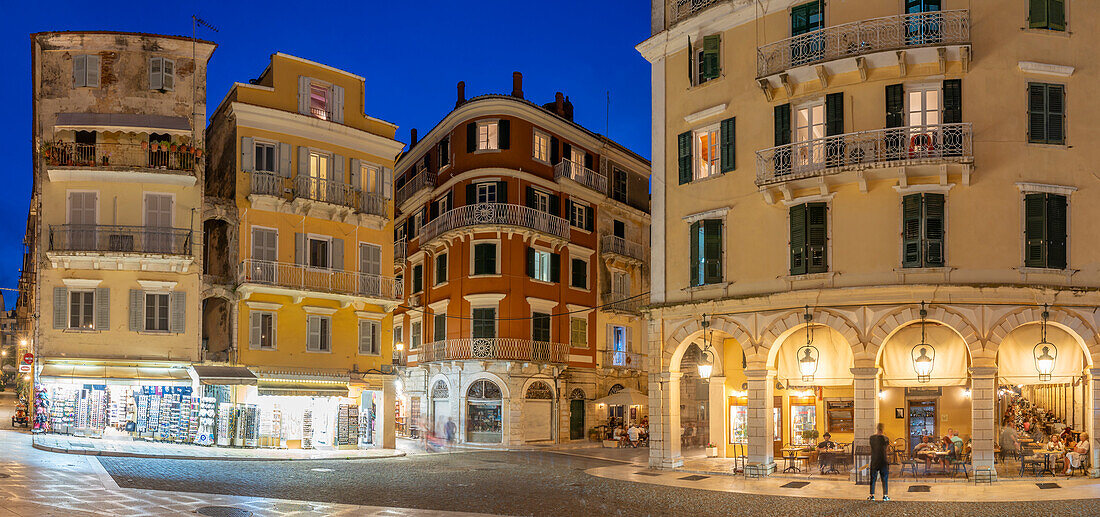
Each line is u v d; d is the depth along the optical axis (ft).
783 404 91.09
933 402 82.17
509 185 141.49
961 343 76.59
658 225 94.63
